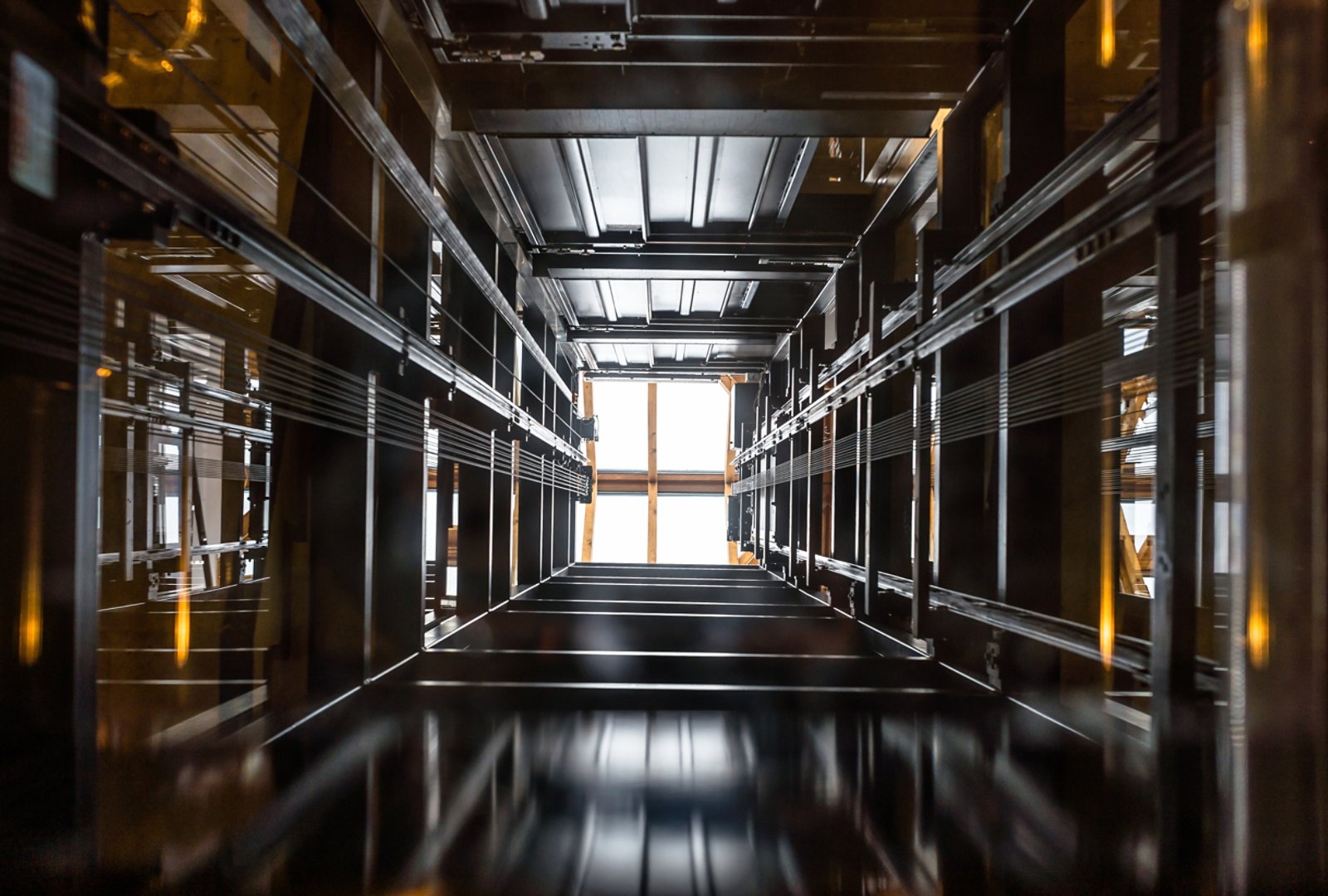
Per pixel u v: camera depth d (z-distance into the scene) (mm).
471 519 6422
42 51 1642
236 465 5520
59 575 1838
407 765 2889
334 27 3695
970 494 4242
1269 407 1295
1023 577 3578
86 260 1840
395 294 4312
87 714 1881
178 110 4523
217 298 5641
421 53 3957
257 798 2535
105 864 2059
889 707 3607
